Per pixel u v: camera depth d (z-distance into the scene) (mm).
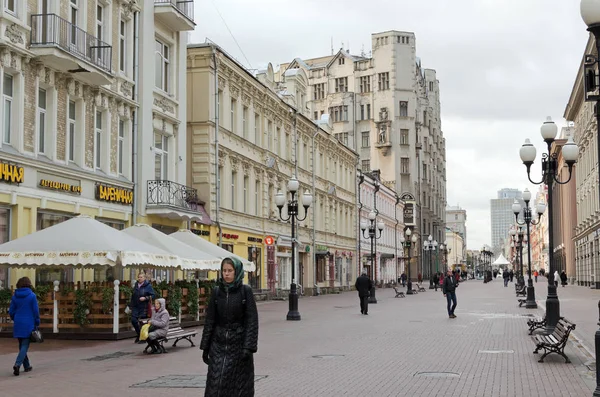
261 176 43219
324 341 18781
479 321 25719
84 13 24250
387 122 99375
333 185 59812
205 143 35094
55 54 21344
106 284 21500
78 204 23750
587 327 21609
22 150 21016
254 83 41125
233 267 7758
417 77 104625
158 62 30641
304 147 53281
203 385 11531
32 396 10539
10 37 20516
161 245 23109
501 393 10734
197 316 24750
